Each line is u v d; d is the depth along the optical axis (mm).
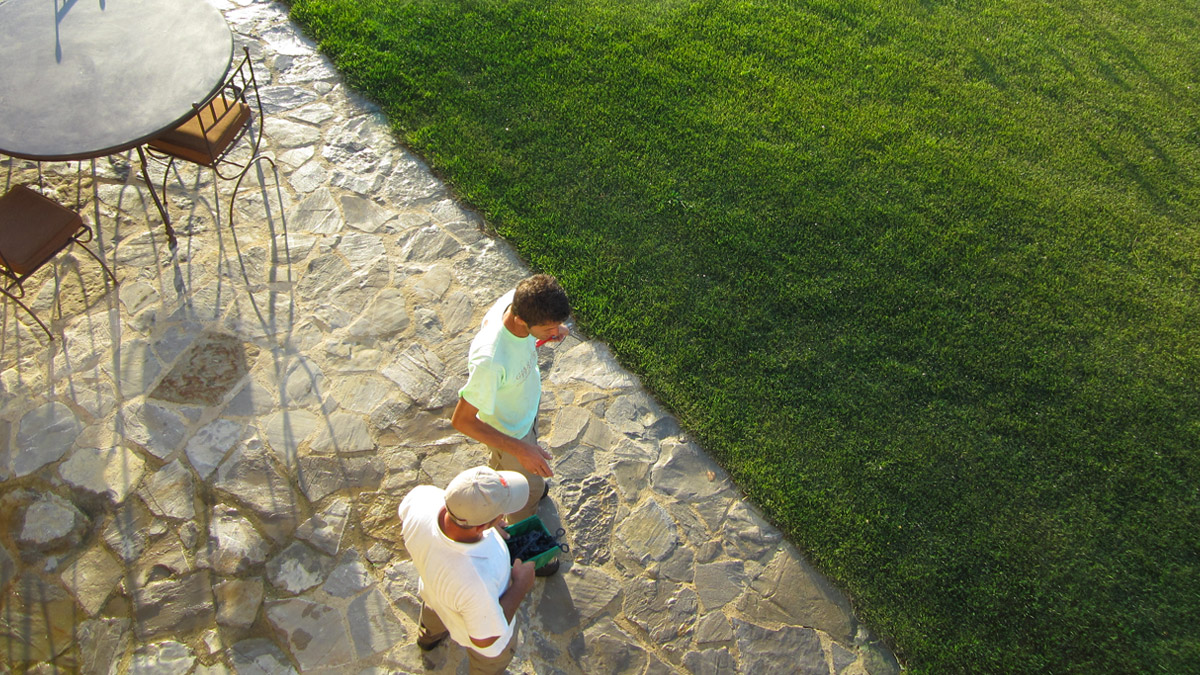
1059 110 7160
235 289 4910
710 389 4781
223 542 3828
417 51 6648
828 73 7141
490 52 6781
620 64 6863
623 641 3764
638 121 6410
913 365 5004
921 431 4684
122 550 3756
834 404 4770
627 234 5590
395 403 4508
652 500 4297
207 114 4852
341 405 4457
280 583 3742
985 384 4949
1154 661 3859
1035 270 5660
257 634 3578
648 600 3920
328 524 3973
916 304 5355
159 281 4867
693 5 7629
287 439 4262
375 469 4215
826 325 5180
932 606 4000
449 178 5828
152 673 3404
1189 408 4922
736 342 5023
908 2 8211
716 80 6883
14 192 4348
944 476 4496
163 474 4027
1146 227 6121
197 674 3428
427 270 5238
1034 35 8047
